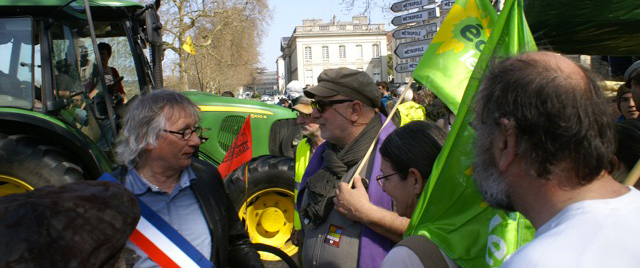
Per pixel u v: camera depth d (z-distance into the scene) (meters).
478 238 1.38
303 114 3.27
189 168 2.14
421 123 1.78
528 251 0.85
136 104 2.03
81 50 4.53
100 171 4.07
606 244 0.81
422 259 1.32
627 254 0.80
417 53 6.30
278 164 4.82
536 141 0.89
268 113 5.84
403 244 1.37
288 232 4.93
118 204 1.29
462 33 1.88
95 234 1.19
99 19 5.04
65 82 4.19
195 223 2.04
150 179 2.04
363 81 2.19
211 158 5.52
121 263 1.34
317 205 2.10
